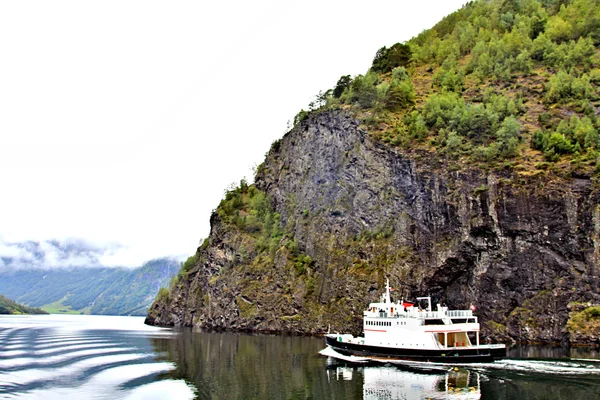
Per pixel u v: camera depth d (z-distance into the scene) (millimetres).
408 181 135875
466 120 142250
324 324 143750
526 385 61094
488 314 115438
